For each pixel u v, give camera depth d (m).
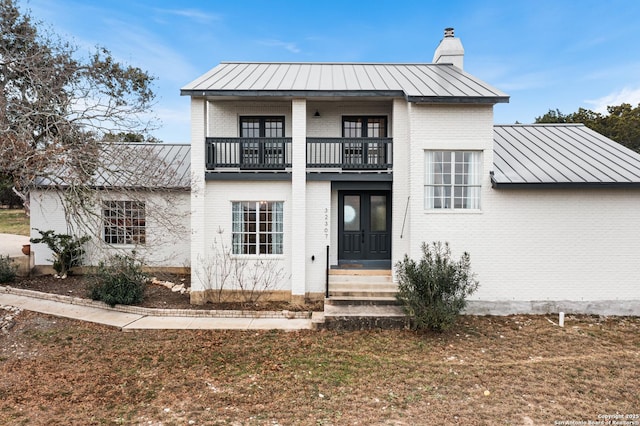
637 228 10.33
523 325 9.52
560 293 10.46
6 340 8.02
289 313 9.94
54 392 5.86
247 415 5.25
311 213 11.20
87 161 9.43
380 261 12.19
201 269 10.88
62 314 9.67
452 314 8.48
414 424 5.05
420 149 10.55
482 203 10.48
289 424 5.03
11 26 14.03
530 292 10.50
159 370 6.71
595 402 5.73
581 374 6.70
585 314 10.38
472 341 8.34
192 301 10.83
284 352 7.62
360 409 5.44
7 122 9.45
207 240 11.10
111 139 10.52
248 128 12.83
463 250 10.53
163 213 11.76
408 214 10.92
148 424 5.01
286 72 13.47
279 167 11.23
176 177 13.59
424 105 10.53
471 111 10.53
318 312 10.15
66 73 11.73
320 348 7.85
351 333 8.79
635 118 37.28
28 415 5.19
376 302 10.16
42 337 8.20
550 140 12.79
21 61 10.80
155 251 13.65
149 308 10.14
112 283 10.39
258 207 11.22
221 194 11.13
